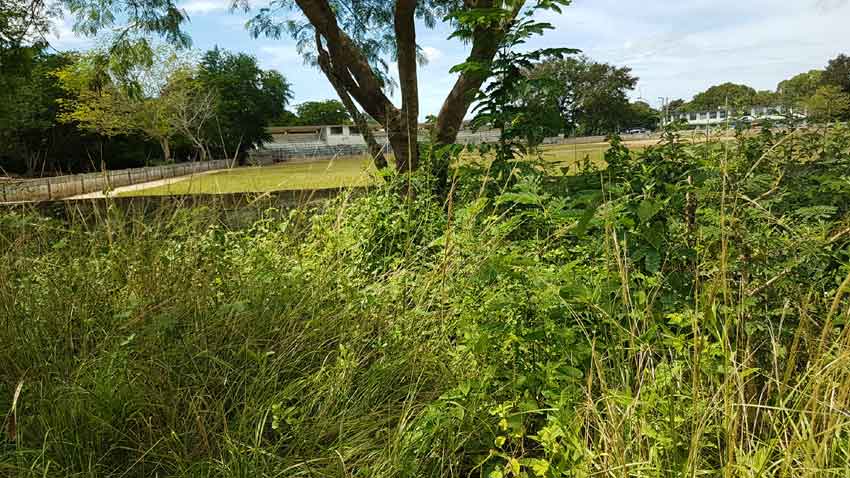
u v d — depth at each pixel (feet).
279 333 9.96
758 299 7.41
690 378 7.24
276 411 7.50
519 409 7.44
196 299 10.14
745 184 9.47
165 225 14.05
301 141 168.86
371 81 25.41
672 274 8.14
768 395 6.26
